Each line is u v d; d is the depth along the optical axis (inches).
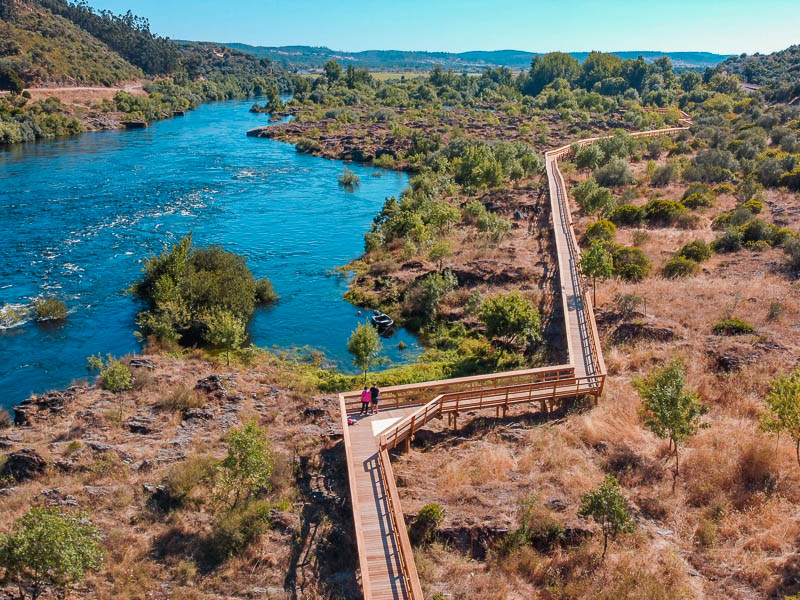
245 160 4574.3
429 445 1165.1
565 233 2437.3
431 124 6067.9
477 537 890.7
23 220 2805.1
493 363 1540.4
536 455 1087.0
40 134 5236.2
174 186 3604.8
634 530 858.1
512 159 3858.3
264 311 1951.3
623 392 1269.7
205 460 1072.8
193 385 1407.5
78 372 1550.2
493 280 2017.7
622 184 3348.9
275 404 1333.7
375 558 850.8
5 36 7042.3
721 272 1939.0
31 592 817.5
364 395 1203.2
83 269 2256.4
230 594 828.6
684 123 6023.6
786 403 928.3
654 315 1622.8
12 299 1972.2
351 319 1891.0
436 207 2721.5
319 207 3289.9
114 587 832.9
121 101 6717.5
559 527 884.6
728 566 806.5
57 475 1051.3
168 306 1731.1
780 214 2490.2
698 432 1092.5
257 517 941.8
